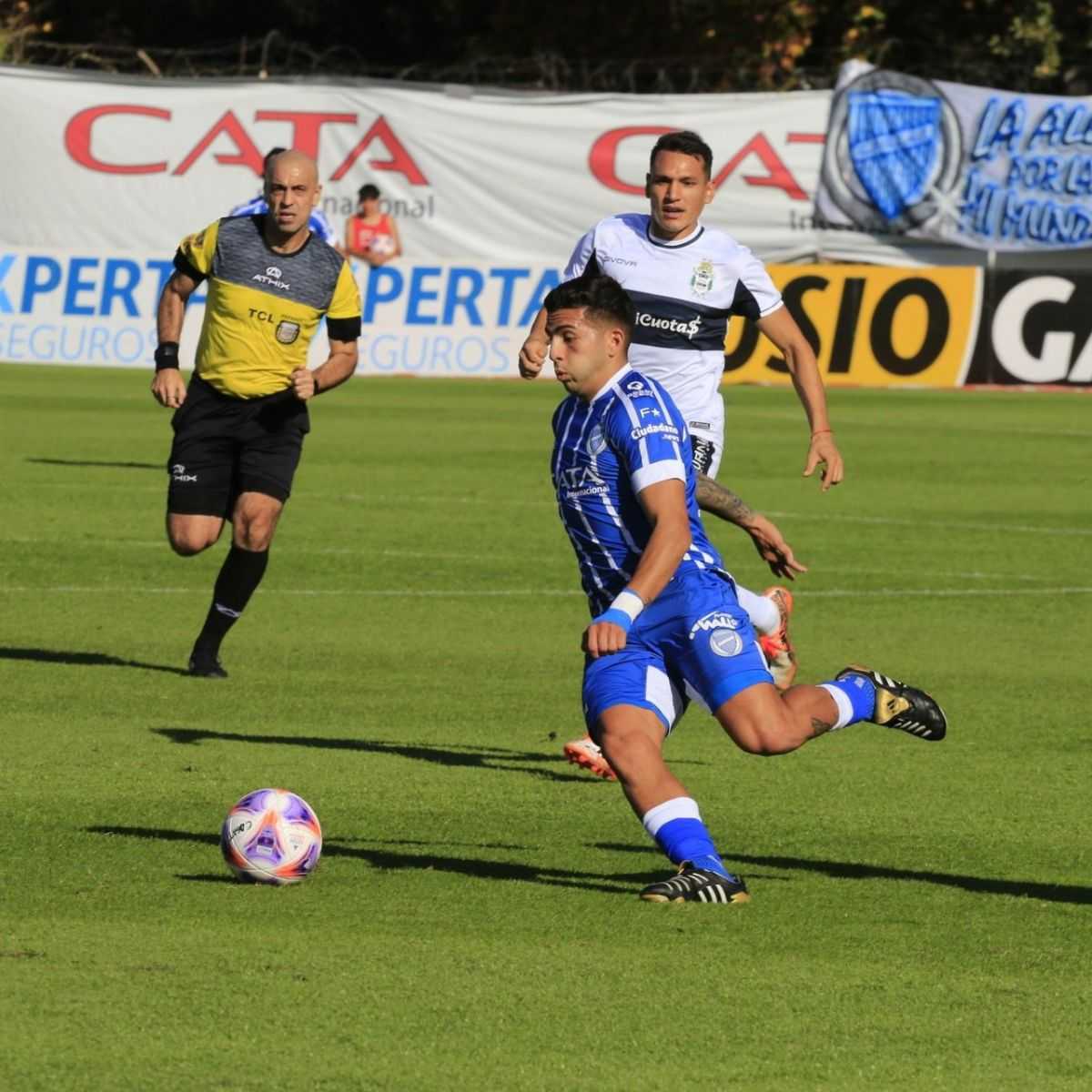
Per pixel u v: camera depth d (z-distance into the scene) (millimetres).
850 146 113562
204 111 114125
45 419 81750
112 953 18828
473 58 149250
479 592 43656
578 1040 16703
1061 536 54844
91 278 110188
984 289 109188
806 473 29375
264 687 33500
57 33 158000
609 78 141250
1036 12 139000
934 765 28797
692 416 29359
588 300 21125
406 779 27156
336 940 19406
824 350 110125
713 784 27391
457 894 21281
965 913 21047
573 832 24406
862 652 37812
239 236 34469
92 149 114062
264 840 21281
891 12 148875
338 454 72062
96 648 36594
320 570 46344
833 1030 17156
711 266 29266
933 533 55094
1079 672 36250
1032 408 98875
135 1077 15594
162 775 26875
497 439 78375
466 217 115125
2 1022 16797
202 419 34375
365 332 110250
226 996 17609
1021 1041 17016
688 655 21391
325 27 163375
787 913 20859
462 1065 16047
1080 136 112750
